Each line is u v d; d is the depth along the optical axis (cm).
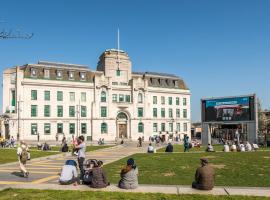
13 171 2306
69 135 7762
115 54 8675
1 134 7125
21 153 2042
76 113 7894
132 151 4400
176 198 1250
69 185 1552
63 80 7794
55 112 7644
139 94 8769
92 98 8156
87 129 8025
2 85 7306
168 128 9206
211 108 6006
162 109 9150
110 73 8556
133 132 8550
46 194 1343
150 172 2181
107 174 2116
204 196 1275
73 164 1619
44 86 7544
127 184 1430
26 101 7300
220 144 6100
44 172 2255
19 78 7238
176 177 1961
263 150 4038
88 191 1391
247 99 5588
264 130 9456
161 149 4847
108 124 8231
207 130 6041
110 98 8312
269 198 1238
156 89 9044
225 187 1491
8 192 1395
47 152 4022
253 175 2000
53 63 8044
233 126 6084
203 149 4631
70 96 7881
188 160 2842
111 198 1262
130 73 8844
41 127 7450
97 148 4981
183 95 9612
